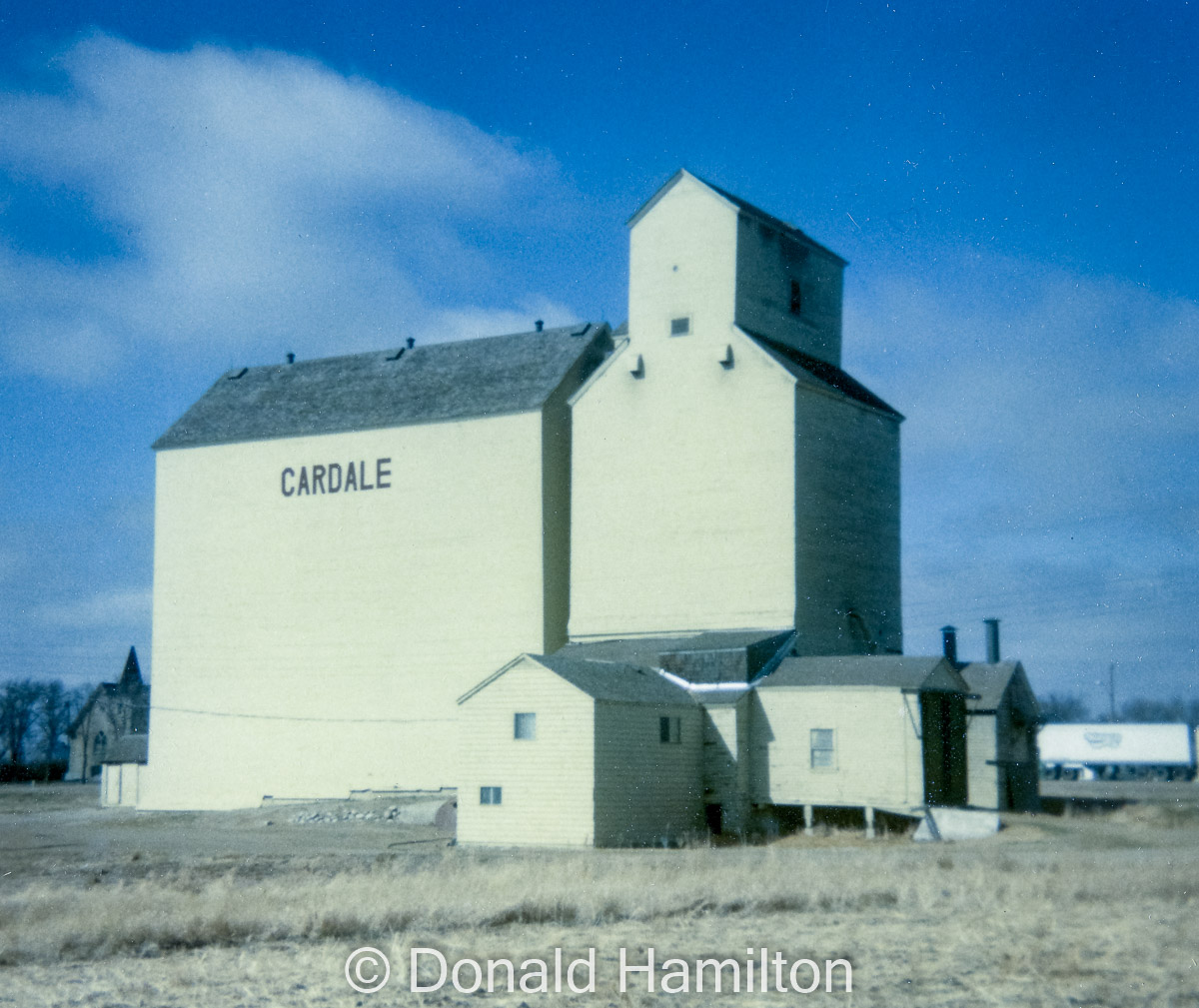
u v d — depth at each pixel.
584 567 59.22
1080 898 28.02
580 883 30.12
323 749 63.88
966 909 26.84
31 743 181.25
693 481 57.09
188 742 68.00
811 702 49.78
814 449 56.59
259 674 66.31
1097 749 98.50
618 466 58.94
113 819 64.69
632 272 59.91
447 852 44.25
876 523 60.62
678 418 57.81
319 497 65.88
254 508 67.75
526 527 60.03
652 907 26.81
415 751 61.41
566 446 62.38
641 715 48.78
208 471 69.38
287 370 72.75
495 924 25.94
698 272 58.28
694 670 52.50
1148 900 27.78
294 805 63.41
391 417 64.38
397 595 62.91
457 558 61.53
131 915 26.23
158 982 20.62
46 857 43.53
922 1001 18.84
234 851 45.25
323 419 66.69
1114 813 52.88
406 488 63.38
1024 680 55.47
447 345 68.62
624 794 47.53
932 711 49.47
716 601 55.84
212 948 23.86
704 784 50.84
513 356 65.19
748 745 50.81
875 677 48.88
